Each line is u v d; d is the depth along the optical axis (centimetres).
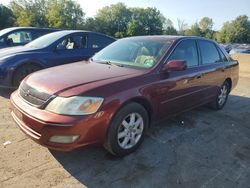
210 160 356
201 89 474
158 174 318
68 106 292
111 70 374
